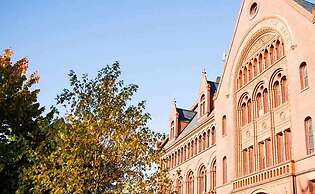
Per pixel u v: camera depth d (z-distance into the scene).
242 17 35.47
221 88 38.47
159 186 18.03
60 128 18.05
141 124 18.41
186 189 46.22
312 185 23.72
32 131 23.92
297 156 25.22
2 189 22.56
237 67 35.72
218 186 35.75
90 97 18.66
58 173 16.64
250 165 31.98
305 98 25.17
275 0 30.33
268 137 29.67
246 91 33.91
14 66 25.39
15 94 24.84
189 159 46.72
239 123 34.44
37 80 26.47
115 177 17.52
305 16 26.25
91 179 17.12
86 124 17.36
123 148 17.33
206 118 43.03
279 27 29.39
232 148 34.25
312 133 24.36
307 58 25.50
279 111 28.75
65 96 18.67
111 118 18.03
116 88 19.06
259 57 32.56
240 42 35.38
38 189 17.38
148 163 18.00
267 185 27.64
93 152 17.20
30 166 19.97
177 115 55.50
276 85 29.86
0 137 24.41
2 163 22.33
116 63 19.50
